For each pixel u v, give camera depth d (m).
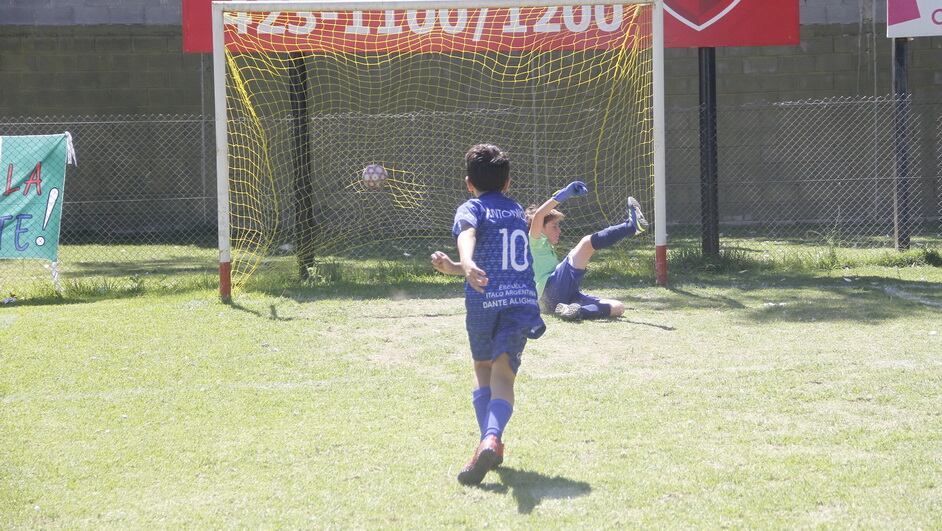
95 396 8.16
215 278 14.46
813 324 10.66
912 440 6.53
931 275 14.18
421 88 21.70
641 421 7.13
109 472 6.30
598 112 21.58
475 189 6.35
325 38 13.84
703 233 15.38
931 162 23.08
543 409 7.50
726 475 5.93
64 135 13.55
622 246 19.34
